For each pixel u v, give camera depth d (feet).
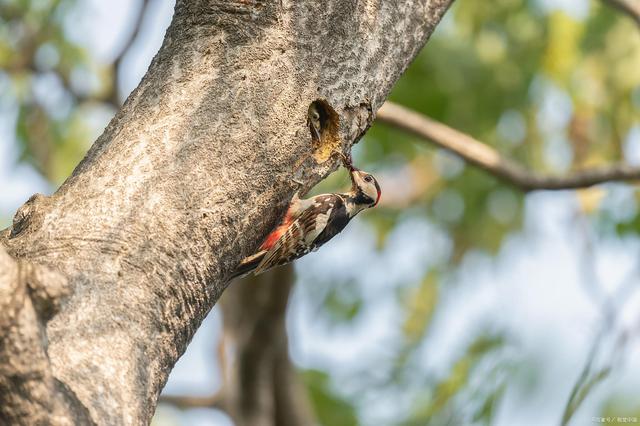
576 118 54.24
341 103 26.05
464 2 54.39
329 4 26.27
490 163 44.73
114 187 22.48
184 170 23.11
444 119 54.95
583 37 53.42
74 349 19.86
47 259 21.20
